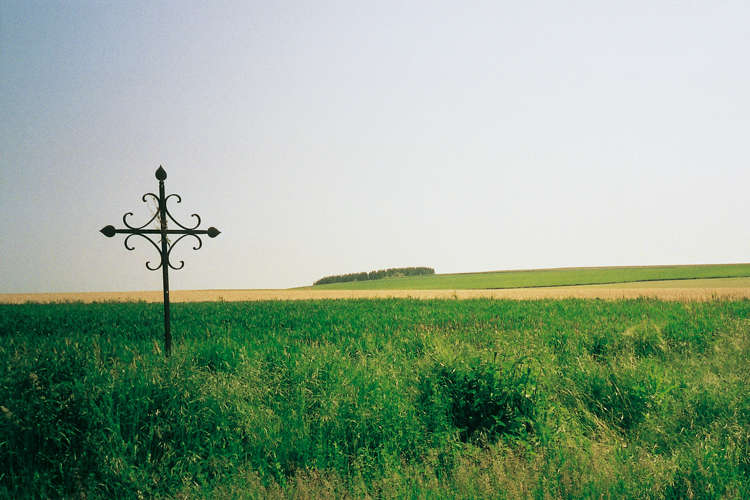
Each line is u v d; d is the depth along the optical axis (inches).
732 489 158.1
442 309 778.8
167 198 313.9
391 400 229.1
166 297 309.3
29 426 177.2
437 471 180.7
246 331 506.9
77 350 242.7
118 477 169.6
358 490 161.6
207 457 187.6
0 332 520.4
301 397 228.5
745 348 330.3
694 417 214.5
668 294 1052.5
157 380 212.1
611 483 159.9
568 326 526.6
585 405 238.7
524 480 161.3
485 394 217.8
